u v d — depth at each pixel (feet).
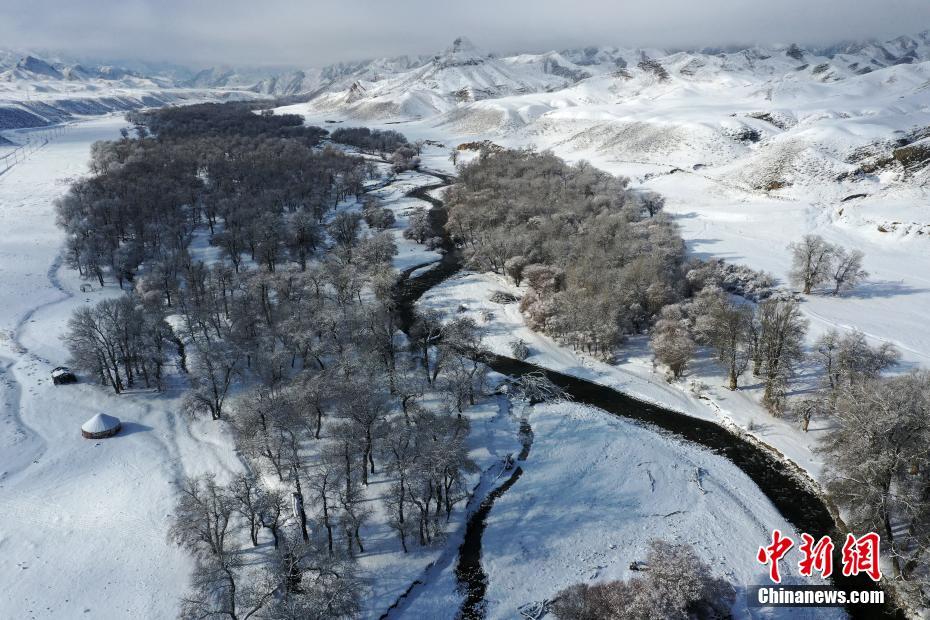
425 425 229.25
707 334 303.27
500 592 185.06
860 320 335.88
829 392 249.55
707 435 263.49
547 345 339.98
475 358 293.84
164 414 270.87
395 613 178.09
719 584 166.71
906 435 175.11
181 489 202.08
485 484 230.07
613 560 195.52
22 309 368.68
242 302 333.83
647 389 297.94
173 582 183.01
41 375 295.48
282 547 181.78
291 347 299.38
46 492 220.64
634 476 234.58
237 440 232.73
